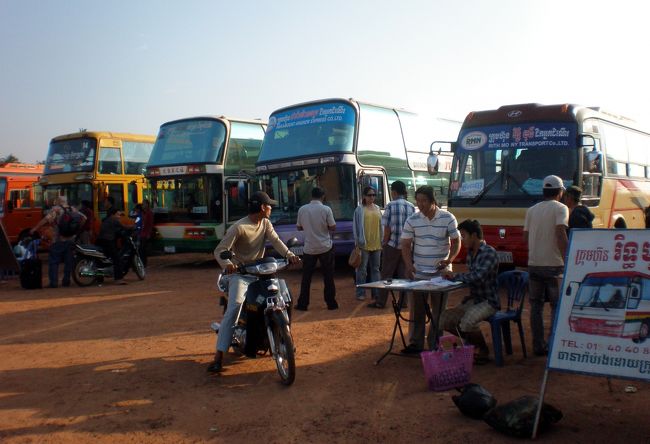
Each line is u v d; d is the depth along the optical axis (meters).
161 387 6.44
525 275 7.41
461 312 6.94
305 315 10.09
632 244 4.86
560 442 4.74
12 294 13.44
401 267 10.29
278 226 15.37
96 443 5.02
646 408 5.43
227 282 7.11
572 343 4.88
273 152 15.84
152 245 18.62
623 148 14.35
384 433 5.04
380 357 7.30
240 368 7.06
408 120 17.14
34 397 6.23
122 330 9.35
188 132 18.34
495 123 12.48
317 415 5.49
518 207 11.66
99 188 20.67
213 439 5.04
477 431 5.00
